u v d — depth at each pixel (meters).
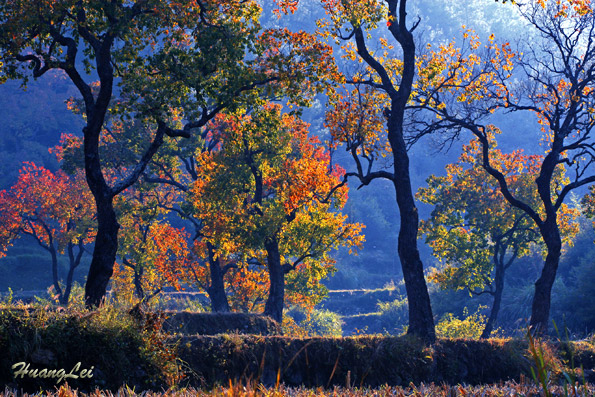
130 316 12.59
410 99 27.61
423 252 117.00
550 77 28.22
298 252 35.00
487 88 27.64
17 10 17.42
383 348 17.12
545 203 27.19
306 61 20.67
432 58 26.86
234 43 18.67
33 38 18.75
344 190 34.84
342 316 80.25
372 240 130.50
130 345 11.85
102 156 39.25
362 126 23.73
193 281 42.97
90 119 17.84
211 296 41.25
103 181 17.58
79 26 17.95
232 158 33.00
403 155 23.11
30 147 124.50
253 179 34.78
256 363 14.82
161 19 18.31
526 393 8.08
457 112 29.41
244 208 33.34
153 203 41.84
